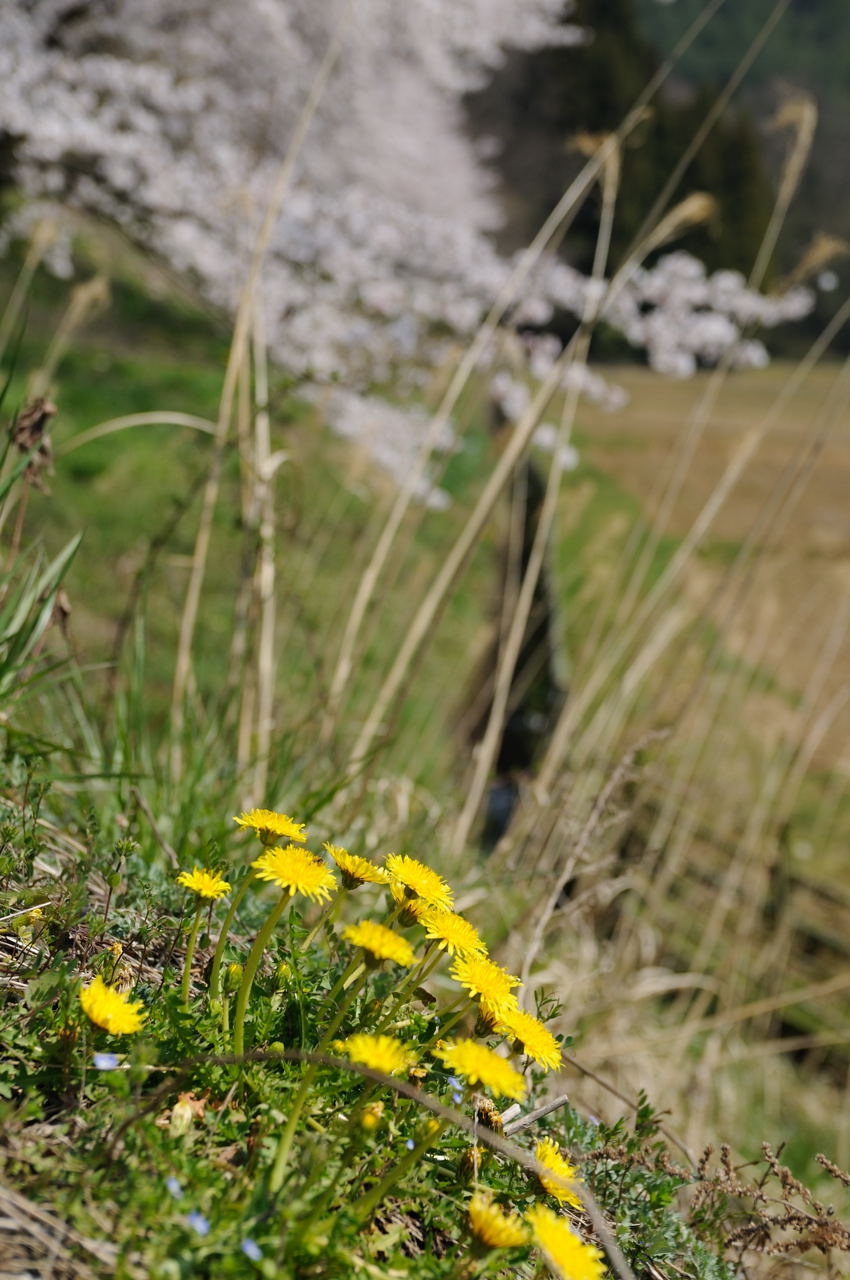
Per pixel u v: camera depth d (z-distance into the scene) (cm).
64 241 1130
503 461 264
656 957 385
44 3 920
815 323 2241
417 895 126
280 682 294
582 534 790
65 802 208
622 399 919
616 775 212
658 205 285
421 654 254
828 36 3691
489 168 1633
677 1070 315
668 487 329
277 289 777
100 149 863
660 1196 141
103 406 1048
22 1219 98
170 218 896
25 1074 115
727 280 859
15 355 186
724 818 444
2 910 139
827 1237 148
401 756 333
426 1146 107
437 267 845
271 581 261
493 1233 101
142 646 232
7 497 198
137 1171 104
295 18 1002
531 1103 155
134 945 148
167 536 249
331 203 847
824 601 752
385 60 1169
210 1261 99
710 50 3806
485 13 1216
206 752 239
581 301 830
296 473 278
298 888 118
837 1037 358
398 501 290
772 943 427
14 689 190
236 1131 115
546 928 218
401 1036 135
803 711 463
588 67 1769
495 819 370
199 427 257
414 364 830
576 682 295
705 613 303
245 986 121
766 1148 159
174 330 1357
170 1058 121
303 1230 100
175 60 998
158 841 199
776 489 300
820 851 599
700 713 412
